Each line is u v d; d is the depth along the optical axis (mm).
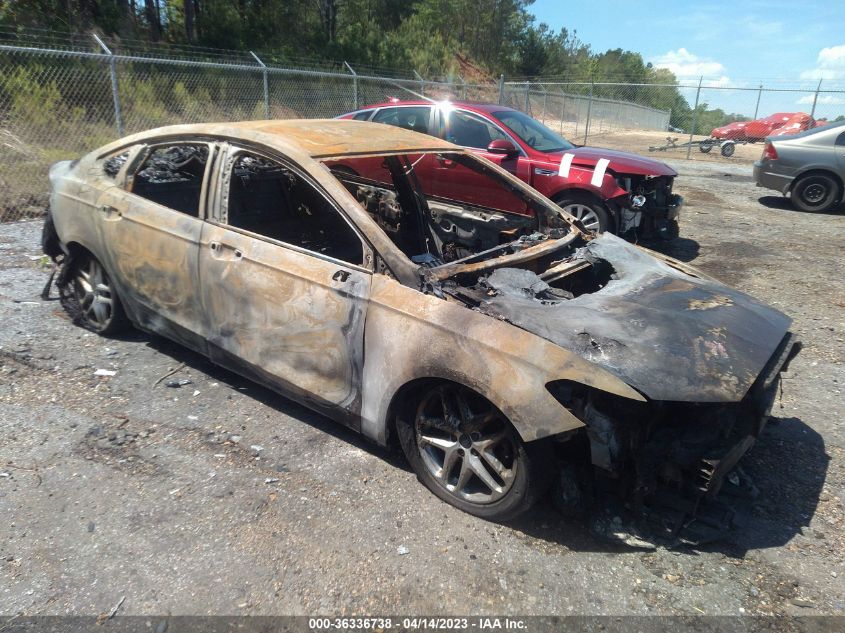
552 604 2422
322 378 3209
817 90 18266
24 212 8070
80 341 4480
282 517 2824
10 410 3562
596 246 3740
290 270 3209
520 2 48969
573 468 2844
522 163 7137
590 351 2580
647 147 21859
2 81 11094
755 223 9641
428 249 4484
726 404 2645
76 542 2613
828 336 5176
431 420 2984
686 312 2951
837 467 3377
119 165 4270
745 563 2658
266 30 24703
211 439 3391
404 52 31844
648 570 2605
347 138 3664
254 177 4320
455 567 2590
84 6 18812
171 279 3754
